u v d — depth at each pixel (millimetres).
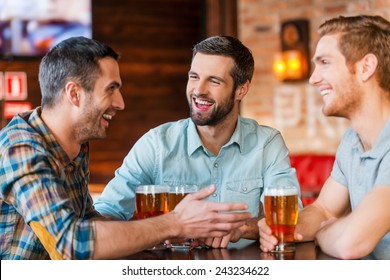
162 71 9977
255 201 3244
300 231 2709
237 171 3223
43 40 9016
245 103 8688
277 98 8422
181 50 10094
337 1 7855
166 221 2418
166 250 2588
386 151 2551
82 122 2617
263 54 8516
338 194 2914
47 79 2607
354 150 2777
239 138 3205
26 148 2449
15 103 8883
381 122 2600
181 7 10055
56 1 9031
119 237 2332
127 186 3191
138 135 9820
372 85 2578
